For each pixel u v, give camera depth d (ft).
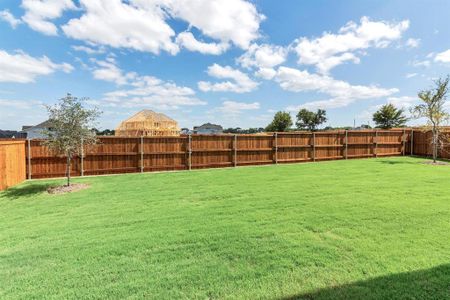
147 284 9.57
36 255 12.07
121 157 40.55
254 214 17.75
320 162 51.16
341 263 10.82
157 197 23.35
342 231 14.38
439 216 16.71
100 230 15.26
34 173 35.94
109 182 31.76
